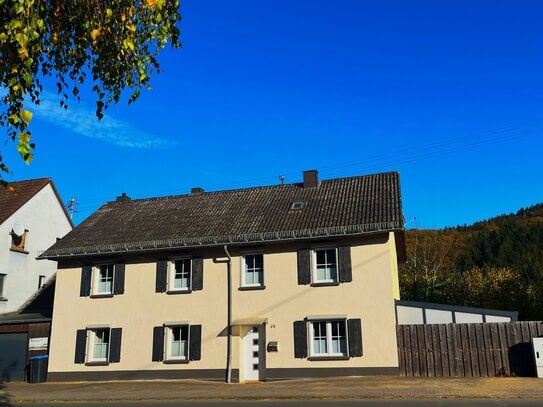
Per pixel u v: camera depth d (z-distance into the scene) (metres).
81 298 23.36
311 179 24.72
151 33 6.34
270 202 24.09
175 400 15.02
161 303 22.16
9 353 24.12
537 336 18.00
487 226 68.88
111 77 6.40
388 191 22.28
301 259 20.73
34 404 15.24
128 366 21.89
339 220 20.70
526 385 15.03
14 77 5.20
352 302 19.78
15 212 29.55
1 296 28.16
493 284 34.78
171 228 23.61
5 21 5.15
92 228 25.44
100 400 15.53
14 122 4.88
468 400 12.86
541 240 54.03
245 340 20.95
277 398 14.54
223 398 14.95
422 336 19.00
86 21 6.02
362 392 14.66
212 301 21.48
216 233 22.03
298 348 19.94
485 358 18.30
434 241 48.69
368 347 19.23
